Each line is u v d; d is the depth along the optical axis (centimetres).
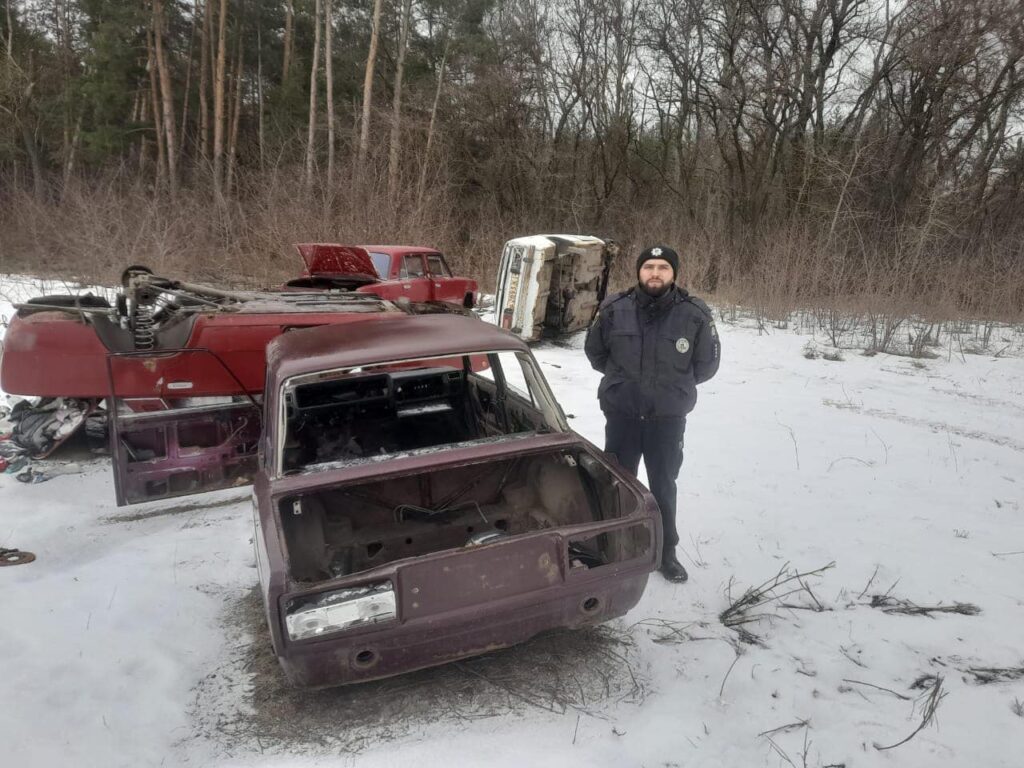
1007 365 998
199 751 271
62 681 311
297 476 298
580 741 269
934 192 1667
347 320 621
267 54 3731
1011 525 470
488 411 434
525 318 1049
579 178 2616
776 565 413
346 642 255
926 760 258
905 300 1335
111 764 263
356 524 356
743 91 1984
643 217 2241
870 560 418
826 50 1998
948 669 315
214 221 1833
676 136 2728
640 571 291
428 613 262
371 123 2517
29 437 591
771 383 881
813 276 1424
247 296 683
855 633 343
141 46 3275
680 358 365
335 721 285
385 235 1814
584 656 323
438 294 1109
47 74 3503
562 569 278
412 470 302
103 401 598
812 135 2041
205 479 485
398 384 427
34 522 479
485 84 2614
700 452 612
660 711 285
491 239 1894
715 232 1858
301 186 1973
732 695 297
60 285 1404
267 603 251
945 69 1814
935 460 599
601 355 390
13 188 2038
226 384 590
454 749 265
